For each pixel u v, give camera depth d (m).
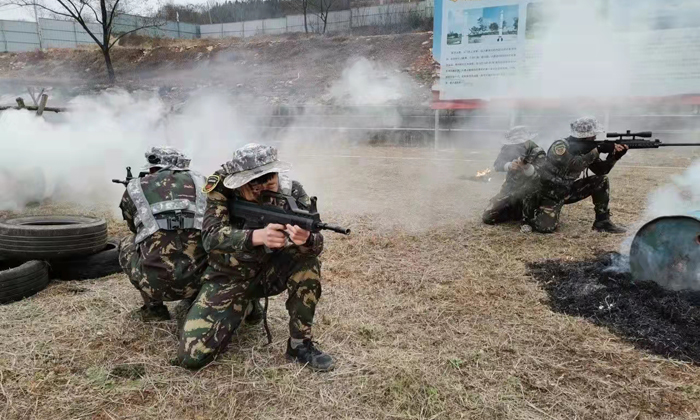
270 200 2.69
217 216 2.69
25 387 2.60
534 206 5.51
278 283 2.82
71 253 3.96
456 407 2.45
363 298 3.76
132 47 31.64
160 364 2.82
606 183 5.44
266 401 2.50
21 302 3.62
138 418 2.38
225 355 2.90
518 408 2.45
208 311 2.75
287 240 2.47
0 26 34.69
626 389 2.59
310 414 2.40
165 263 3.03
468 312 3.52
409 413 2.40
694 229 3.48
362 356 2.89
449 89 10.30
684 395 2.54
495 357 2.91
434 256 4.77
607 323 3.31
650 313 3.34
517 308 3.58
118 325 3.28
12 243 3.84
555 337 3.13
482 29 9.80
